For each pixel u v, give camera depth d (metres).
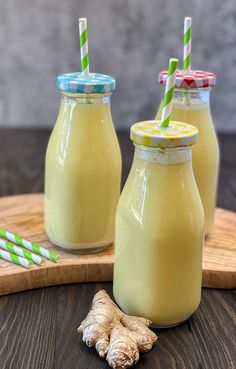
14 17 1.06
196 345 0.50
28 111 1.14
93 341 0.49
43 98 1.13
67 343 0.50
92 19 1.06
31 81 1.11
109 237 0.61
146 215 0.49
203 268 0.58
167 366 0.48
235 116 1.14
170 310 0.51
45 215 0.62
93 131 0.58
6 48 1.09
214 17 1.06
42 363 0.48
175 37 1.08
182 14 1.06
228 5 1.05
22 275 0.56
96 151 0.58
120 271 0.53
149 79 1.11
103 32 1.07
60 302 0.55
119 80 1.11
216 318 0.54
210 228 0.64
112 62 1.09
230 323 0.53
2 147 1.00
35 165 0.92
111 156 0.59
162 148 0.48
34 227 0.65
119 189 0.60
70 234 0.60
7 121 1.14
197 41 1.08
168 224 0.49
